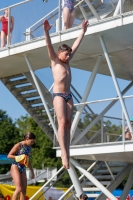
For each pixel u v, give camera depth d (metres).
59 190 26.64
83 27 10.79
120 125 21.66
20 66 25.12
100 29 20.22
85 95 22.70
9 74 26.55
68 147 9.72
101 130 22.45
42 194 24.92
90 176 22.17
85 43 21.56
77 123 22.42
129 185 26.14
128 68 25.92
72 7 21.42
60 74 10.10
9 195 23.66
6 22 23.80
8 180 34.41
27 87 26.59
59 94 9.98
